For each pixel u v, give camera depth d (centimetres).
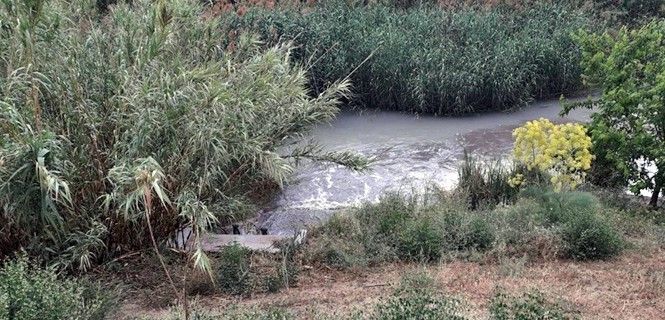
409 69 1179
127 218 518
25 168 480
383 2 1414
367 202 738
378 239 641
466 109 1168
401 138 1066
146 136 521
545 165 668
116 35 609
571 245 619
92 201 557
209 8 1010
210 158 555
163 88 525
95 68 569
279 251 623
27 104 526
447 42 1238
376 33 1201
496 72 1167
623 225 688
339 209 774
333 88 687
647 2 1538
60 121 550
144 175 416
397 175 910
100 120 554
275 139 629
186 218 587
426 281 533
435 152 999
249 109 555
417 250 620
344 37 1205
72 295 422
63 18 571
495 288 518
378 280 573
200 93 543
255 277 566
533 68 1211
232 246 595
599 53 798
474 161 837
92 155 550
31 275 442
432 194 784
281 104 610
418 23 1291
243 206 668
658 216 740
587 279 559
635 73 796
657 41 792
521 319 389
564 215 654
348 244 629
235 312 466
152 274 577
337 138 1071
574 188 699
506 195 764
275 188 844
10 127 510
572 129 673
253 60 632
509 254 620
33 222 536
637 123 753
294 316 465
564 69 1227
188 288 545
